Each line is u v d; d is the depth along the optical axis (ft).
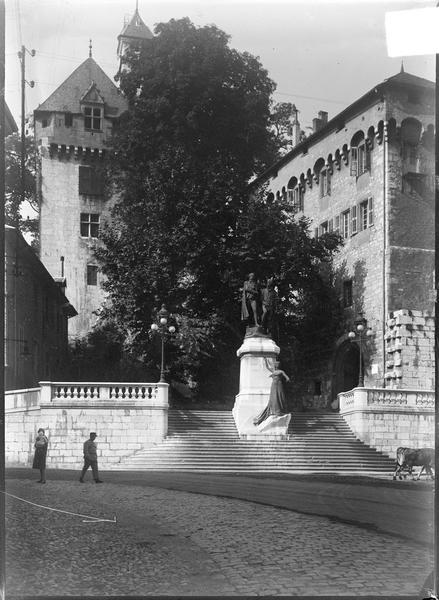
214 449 108.17
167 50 95.81
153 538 37.27
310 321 133.08
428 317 125.39
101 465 104.99
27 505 50.93
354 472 102.83
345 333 133.28
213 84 98.58
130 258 128.77
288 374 131.44
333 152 145.18
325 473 99.66
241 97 101.35
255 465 102.63
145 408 110.83
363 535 37.55
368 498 57.98
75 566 31.30
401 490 66.28
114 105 167.32
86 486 68.64
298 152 155.22
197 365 128.16
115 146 124.77
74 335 160.76
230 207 120.67
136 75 102.68
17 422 110.52
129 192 129.39
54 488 65.77
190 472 94.79
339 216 143.33
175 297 126.52
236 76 98.02
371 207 133.08
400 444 113.80
